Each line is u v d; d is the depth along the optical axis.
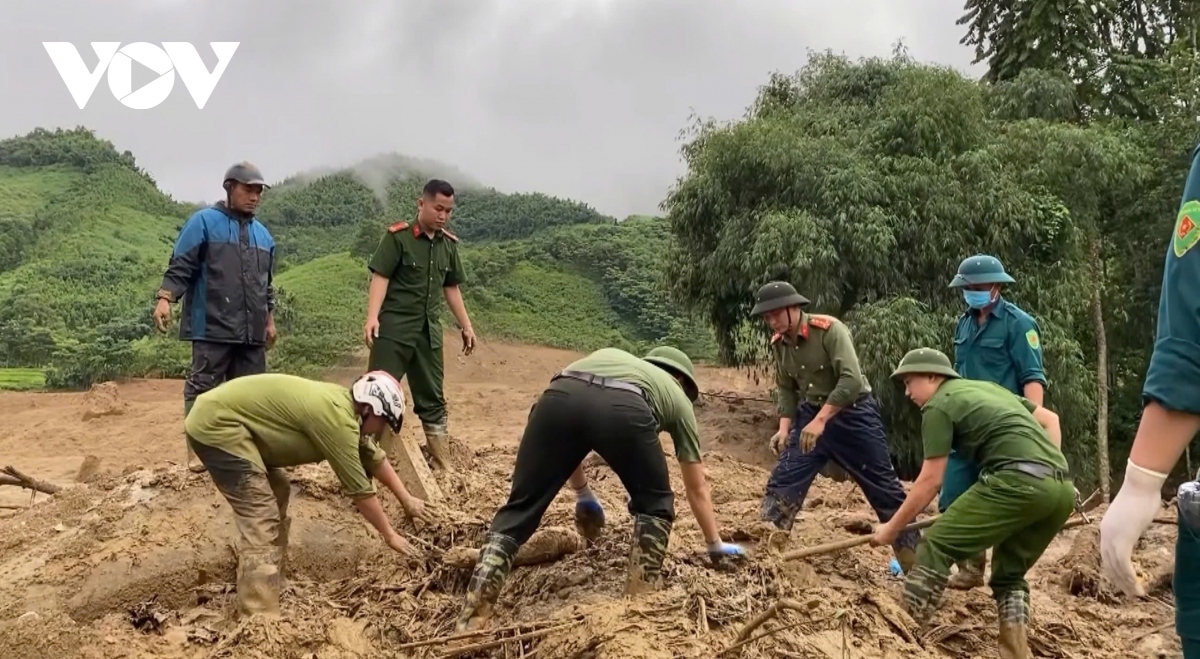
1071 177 14.81
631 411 4.18
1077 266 14.20
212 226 6.60
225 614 4.92
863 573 5.56
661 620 3.95
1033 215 13.54
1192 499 2.68
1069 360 12.88
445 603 4.76
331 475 6.05
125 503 5.66
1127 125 17.28
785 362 5.87
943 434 4.62
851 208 13.26
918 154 14.10
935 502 7.04
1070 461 13.44
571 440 4.24
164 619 4.84
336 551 5.58
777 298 5.66
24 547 5.66
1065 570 6.23
